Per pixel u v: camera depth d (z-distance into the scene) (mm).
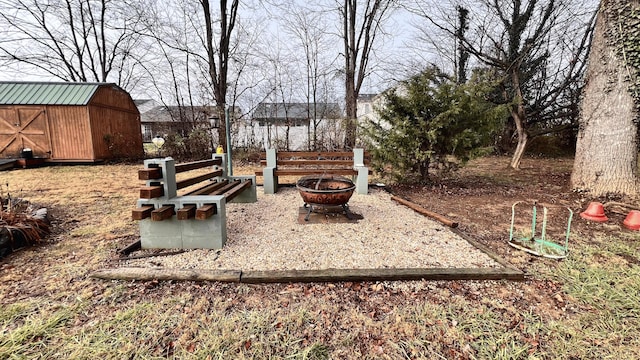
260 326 1772
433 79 5984
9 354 1525
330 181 4148
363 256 2711
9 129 9438
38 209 3762
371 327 1776
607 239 3072
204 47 12656
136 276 2266
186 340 1657
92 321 1800
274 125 12570
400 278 2289
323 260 2623
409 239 3164
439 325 1790
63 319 1807
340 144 11305
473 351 1595
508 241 3104
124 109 11680
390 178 6254
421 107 5672
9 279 2281
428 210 4195
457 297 2070
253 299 2055
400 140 5656
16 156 9562
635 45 4242
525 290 2154
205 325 1779
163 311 1907
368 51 12031
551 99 10578
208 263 2553
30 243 2939
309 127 12242
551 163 9867
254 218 3949
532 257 2689
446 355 1571
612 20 4387
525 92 10727
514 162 8680
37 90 9750
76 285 2195
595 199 4609
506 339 1666
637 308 1886
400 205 4676
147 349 1586
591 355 1546
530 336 1691
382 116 5863
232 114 11508
